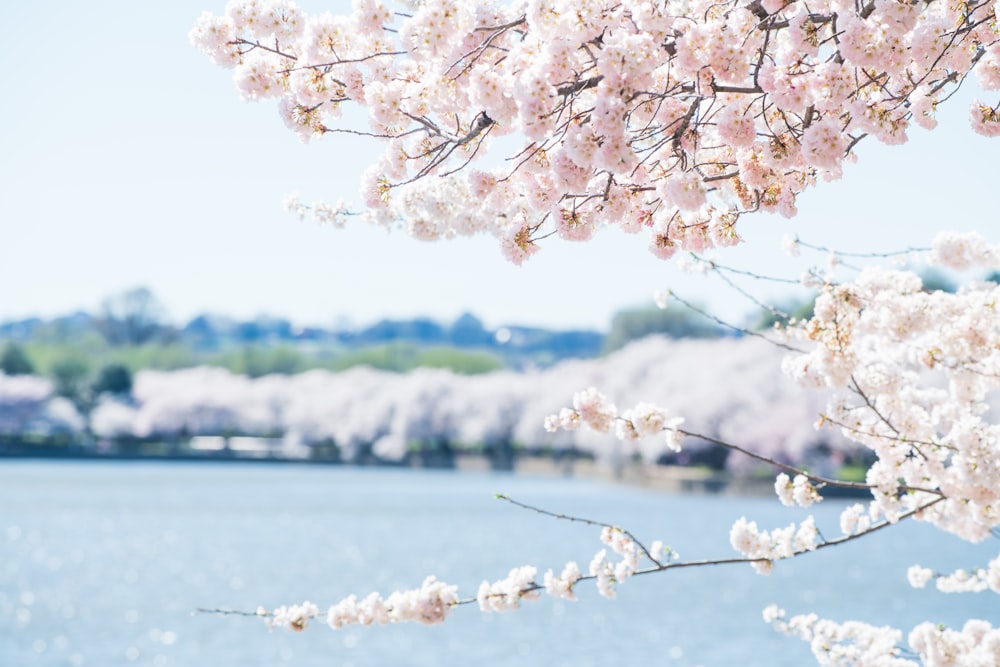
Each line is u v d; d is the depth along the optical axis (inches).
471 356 5605.3
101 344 6127.0
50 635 1168.8
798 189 195.9
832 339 198.8
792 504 213.6
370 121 195.6
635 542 208.4
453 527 2373.3
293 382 5260.8
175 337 6747.1
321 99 195.3
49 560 1838.1
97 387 5265.8
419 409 4598.9
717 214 201.8
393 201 205.5
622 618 1209.4
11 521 2454.5
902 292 203.0
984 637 218.2
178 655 1061.8
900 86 190.2
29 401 5049.2
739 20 175.6
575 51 174.6
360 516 2608.3
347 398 4916.3
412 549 1998.0
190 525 2409.0
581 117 181.8
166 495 3196.4
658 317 4547.2
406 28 187.9
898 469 223.5
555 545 2043.6
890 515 220.2
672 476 3112.7
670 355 3518.7
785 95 176.2
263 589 1531.7
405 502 2992.1
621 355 3909.9
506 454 4478.3
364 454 4832.7
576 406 205.8
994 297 206.7
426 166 198.5
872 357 221.9
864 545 1871.3
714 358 3134.8
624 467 3575.3
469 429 4456.2
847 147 188.5
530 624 1176.2
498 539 2153.1
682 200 179.6
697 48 174.7
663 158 207.6
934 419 225.9
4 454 4805.6
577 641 1091.9
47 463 4822.8
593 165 172.2
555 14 172.2
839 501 2336.4
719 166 206.2
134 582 1594.5
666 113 197.2
